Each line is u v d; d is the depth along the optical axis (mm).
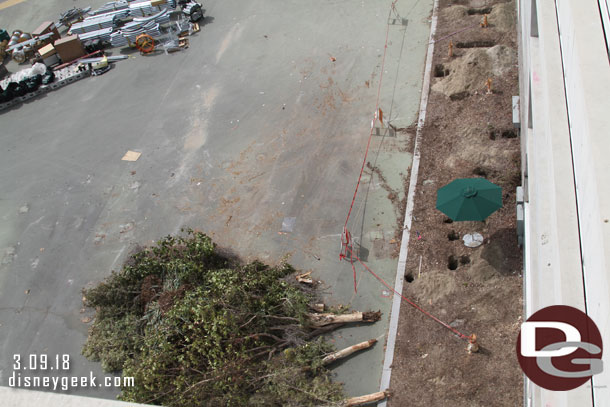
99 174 20891
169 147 21328
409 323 14828
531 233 12438
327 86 22250
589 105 6461
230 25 26406
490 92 20047
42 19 29531
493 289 15047
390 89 21516
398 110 20656
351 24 24859
